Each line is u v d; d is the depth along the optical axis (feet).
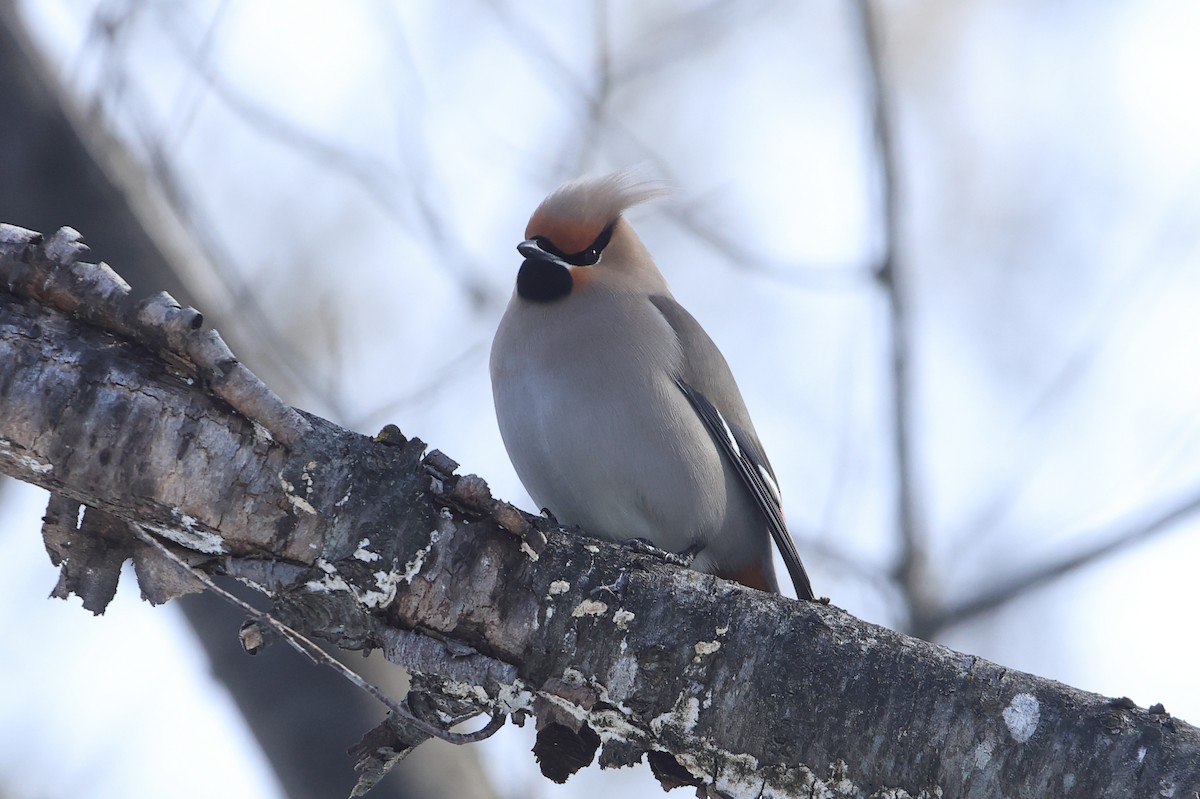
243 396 20.66
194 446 20.67
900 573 44.62
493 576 21.61
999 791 20.81
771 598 21.94
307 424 21.31
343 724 28.35
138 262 30.91
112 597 21.50
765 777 21.35
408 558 21.40
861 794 21.13
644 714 21.50
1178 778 20.42
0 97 30.07
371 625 21.68
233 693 28.76
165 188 32.83
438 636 21.59
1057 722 20.93
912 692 21.20
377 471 21.49
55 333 20.51
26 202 29.91
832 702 21.24
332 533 21.22
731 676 21.42
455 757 30.25
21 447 20.36
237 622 29.01
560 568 21.81
